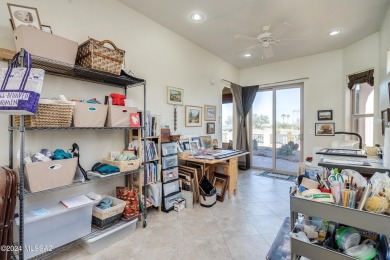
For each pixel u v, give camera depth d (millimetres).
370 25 3275
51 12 2020
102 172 2092
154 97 3143
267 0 2621
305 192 1455
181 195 3047
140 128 2482
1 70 1384
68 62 1806
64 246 1782
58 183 1717
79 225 1886
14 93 1337
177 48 3559
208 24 3232
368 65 3646
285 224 2453
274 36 3469
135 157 2416
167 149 2938
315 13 2920
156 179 2781
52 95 2043
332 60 4375
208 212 2824
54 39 1709
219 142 4730
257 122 5613
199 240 2145
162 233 2275
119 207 2111
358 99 4070
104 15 2473
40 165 1602
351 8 2807
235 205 3074
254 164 5688
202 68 4180
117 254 1907
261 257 1880
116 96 2271
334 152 2195
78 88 2248
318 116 4562
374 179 1338
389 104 2582
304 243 1413
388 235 1152
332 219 1322
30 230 1614
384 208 1196
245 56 4695
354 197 1291
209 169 3561
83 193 2305
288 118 5102
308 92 4703
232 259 1852
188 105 3814
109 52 2104
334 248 1396
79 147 2266
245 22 3166
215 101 4605
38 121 1603
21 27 1555
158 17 3025
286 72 4977
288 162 5102
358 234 1380
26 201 1859
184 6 2748
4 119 1771
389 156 1554
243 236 2229
